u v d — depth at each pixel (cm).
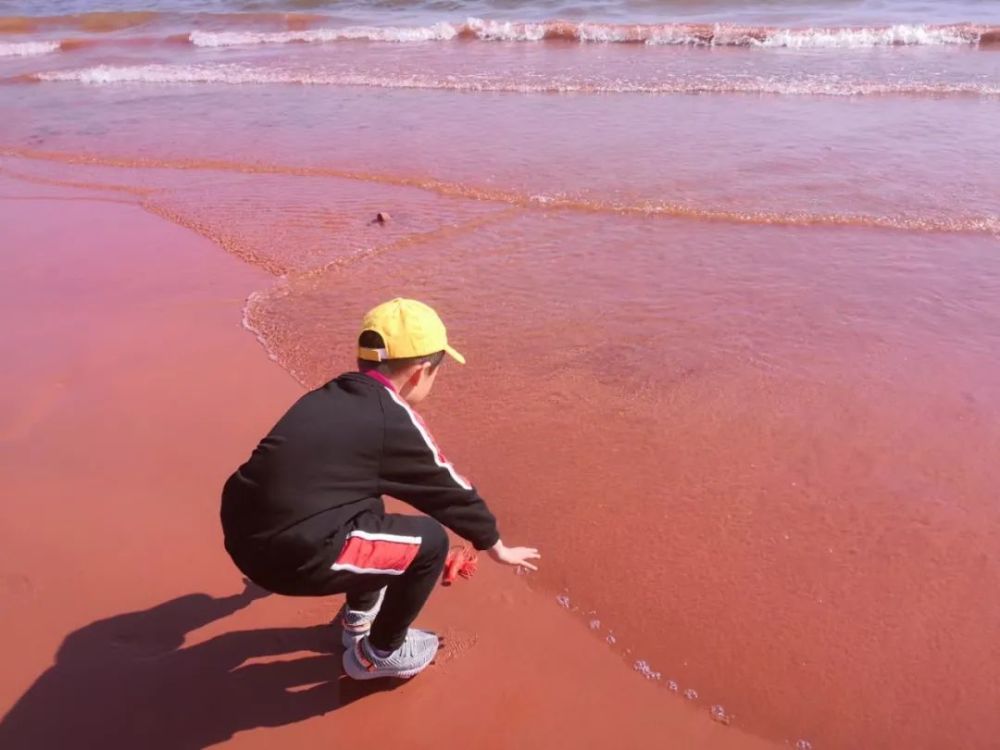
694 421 383
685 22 1400
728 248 553
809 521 323
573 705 258
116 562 314
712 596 293
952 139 741
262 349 458
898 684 260
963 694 256
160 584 304
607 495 341
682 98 924
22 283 549
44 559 315
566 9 1582
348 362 441
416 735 250
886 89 909
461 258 559
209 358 450
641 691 261
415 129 859
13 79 1238
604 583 300
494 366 432
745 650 273
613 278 520
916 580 296
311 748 247
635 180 678
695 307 480
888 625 279
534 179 692
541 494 343
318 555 217
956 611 283
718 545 314
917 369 412
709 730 249
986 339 434
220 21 1689
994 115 806
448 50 1267
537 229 598
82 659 275
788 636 277
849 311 468
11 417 404
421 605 248
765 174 678
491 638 281
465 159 753
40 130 943
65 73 1248
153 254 590
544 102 937
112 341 471
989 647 270
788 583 296
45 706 259
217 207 675
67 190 738
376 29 1454
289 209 662
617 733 249
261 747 247
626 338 452
